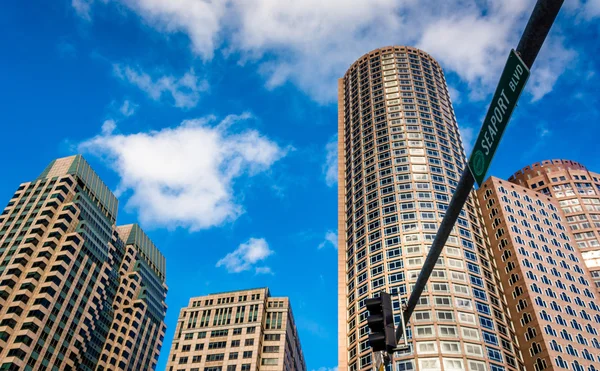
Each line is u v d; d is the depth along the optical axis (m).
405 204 116.50
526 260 113.44
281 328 154.62
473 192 131.50
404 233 109.94
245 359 143.00
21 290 139.62
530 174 166.50
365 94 156.88
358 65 171.88
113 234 188.75
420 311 93.38
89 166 189.88
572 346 98.62
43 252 149.75
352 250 118.19
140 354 180.00
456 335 89.50
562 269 117.50
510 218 122.50
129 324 179.12
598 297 116.00
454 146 136.25
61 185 170.62
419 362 85.38
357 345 99.12
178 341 153.62
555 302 106.75
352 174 136.88
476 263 106.25
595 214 147.00
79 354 148.88
